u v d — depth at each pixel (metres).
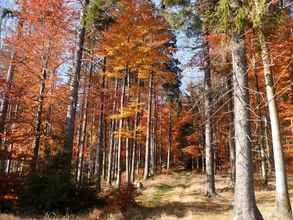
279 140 11.09
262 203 13.95
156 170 36.16
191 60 12.72
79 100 24.50
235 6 8.16
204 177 27.98
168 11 9.95
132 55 17.80
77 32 15.81
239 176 8.33
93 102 22.88
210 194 16.66
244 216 8.06
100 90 20.69
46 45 15.77
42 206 11.42
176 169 41.41
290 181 22.89
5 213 10.52
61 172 12.21
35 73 16.50
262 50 10.30
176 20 9.97
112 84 26.39
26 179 11.90
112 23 17.91
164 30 17.95
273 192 16.95
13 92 14.98
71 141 13.24
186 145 41.56
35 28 15.62
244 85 8.61
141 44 18.38
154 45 17.78
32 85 17.44
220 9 8.00
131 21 17.45
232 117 19.44
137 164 35.03
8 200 11.36
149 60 18.38
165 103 33.53
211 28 9.35
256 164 31.30
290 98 17.72
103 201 13.26
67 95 17.91
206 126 17.47
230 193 17.44
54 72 17.83
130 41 17.88
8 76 15.59
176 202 15.26
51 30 15.47
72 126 13.41
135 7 17.36
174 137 40.09
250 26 8.68
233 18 8.15
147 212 12.22
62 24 15.41
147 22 17.39
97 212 11.53
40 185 11.74
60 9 15.09
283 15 8.27
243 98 8.57
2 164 14.62
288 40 10.55
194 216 11.05
